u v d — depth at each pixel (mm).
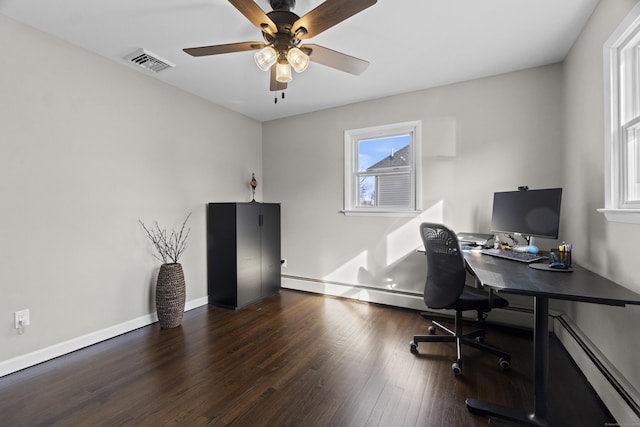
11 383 1800
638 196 1499
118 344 2324
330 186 3621
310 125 3748
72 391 1731
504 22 1933
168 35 2092
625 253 1449
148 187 2730
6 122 1873
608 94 1596
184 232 3084
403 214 3137
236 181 3734
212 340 2398
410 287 3135
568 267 1680
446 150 2914
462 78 2770
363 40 2148
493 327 2578
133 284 2615
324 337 2441
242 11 1455
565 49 2256
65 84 2152
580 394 1691
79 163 2236
